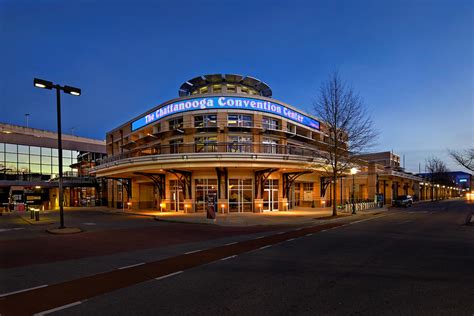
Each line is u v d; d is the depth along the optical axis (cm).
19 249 1139
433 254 979
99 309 533
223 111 2845
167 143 3089
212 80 3678
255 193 2861
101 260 935
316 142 3447
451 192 11056
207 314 505
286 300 569
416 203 5762
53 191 5281
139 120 3659
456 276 721
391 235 1434
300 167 2664
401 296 585
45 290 645
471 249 1065
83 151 5531
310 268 809
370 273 754
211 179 2862
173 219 2242
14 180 4531
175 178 3077
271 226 1891
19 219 2656
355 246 1141
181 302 563
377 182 4688
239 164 2480
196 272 780
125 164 2827
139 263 891
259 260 913
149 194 3966
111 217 2723
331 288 638
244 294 605
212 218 2148
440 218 2383
